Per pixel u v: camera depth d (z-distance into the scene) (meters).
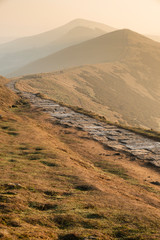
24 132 16.62
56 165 10.52
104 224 5.82
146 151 16.02
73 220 5.89
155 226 5.95
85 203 6.93
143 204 7.65
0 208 5.97
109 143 17.53
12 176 8.48
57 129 20.56
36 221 5.62
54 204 6.76
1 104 27.70
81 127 21.56
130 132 21.19
